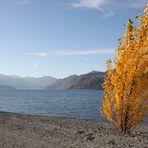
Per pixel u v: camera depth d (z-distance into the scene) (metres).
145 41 20.61
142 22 20.83
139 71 20.61
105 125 29.80
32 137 19.38
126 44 20.94
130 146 17.34
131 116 21.69
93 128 26.62
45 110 73.62
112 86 21.66
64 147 16.59
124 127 22.02
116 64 21.03
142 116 21.53
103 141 18.59
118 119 22.05
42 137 19.59
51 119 32.38
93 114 60.50
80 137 20.05
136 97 21.11
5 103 106.19
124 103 21.41
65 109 75.69
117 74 21.08
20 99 142.50
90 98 150.12
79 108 78.31
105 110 22.23
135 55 20.66
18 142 17.25
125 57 20.78
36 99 142.25
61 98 153.38
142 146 17.45
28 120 29.34
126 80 20.88
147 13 20.78
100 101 118.25
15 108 81.31
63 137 19.94
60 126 26.08
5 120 28.05
